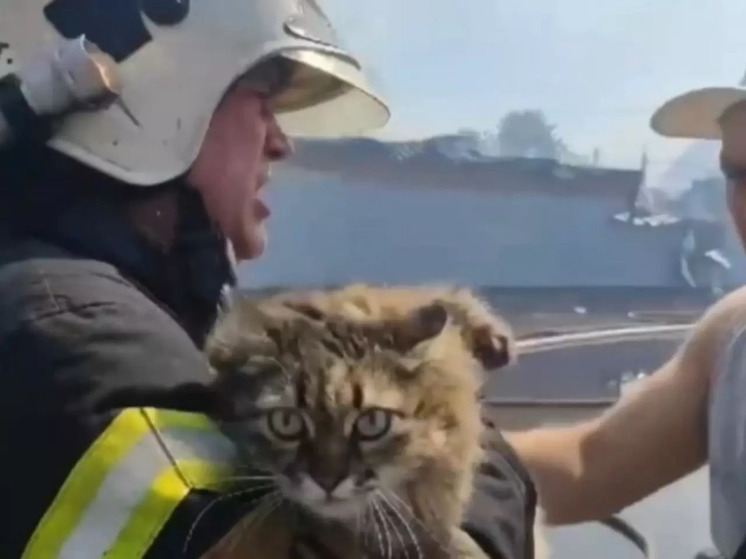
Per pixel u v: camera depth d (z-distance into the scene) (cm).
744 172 116
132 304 76
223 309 86
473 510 82
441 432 82
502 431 117
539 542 103
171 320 79
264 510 74
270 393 79
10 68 85
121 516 67
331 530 79
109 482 68
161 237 86
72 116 84
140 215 86
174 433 71
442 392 83
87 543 67
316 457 78
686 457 121
